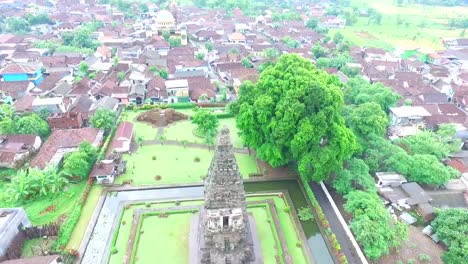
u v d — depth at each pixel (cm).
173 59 13750
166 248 5472
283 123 6400
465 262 4769
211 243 4869
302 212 6350
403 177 6862
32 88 10881
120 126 8812
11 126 8244
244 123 7150
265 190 6969
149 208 6319
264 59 14238
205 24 19988
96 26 18362
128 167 7562
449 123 8775
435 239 5684
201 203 6481
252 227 5822
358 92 10019
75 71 12744
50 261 4812
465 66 13612
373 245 5144
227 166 4384
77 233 5803
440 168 6675
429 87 11412
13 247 5244
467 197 6512
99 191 6838
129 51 14525
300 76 6812
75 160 6856
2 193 6506
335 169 6450
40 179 6531
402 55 15212
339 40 17275
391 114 9375
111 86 10969
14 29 17125
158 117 9619
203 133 8912
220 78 12794
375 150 7312
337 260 5325
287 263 5247
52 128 8888
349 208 5831
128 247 5456
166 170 7506
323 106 6378
